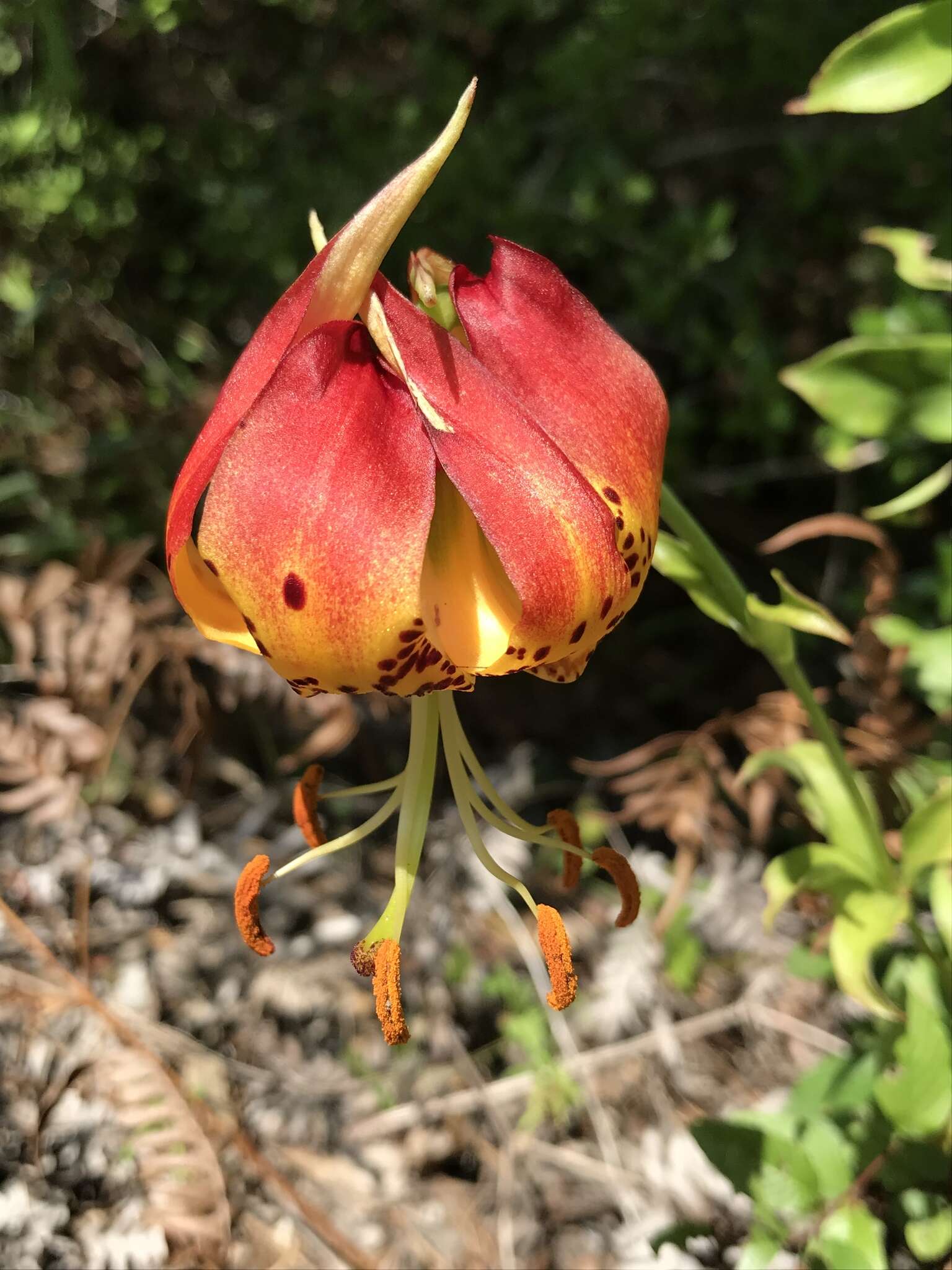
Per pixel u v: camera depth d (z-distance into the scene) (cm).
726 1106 27
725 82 45
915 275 20
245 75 50
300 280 12
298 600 12
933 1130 19
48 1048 24
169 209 47
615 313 46
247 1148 22
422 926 30
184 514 13
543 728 40
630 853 33
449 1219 25
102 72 48
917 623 36
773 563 45
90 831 30
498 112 44
